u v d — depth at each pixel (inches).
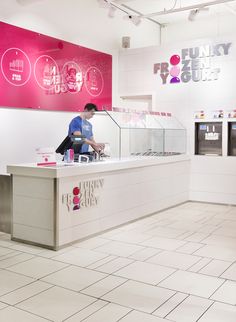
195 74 291.1
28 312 117.3
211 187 291.0
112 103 316.8
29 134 240.5
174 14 333.1
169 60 301.3
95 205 199.0
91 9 285.0
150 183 246.4
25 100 234.7
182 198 290.2
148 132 259.4
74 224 185.3
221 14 332.8
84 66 280.8
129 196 226.1
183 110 298.4
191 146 297.7
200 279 142.6
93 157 214.8
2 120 223.1
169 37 358.0
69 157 197.5
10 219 200.8
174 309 119.2
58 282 139.7
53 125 257.3
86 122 231.5
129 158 238.8
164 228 216.8
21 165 185.9
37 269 152.4
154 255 169.8
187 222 231.1
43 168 174.9
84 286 136.2
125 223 224.1
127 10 318.3
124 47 318.0
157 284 138.0
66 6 263.1
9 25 222.7
